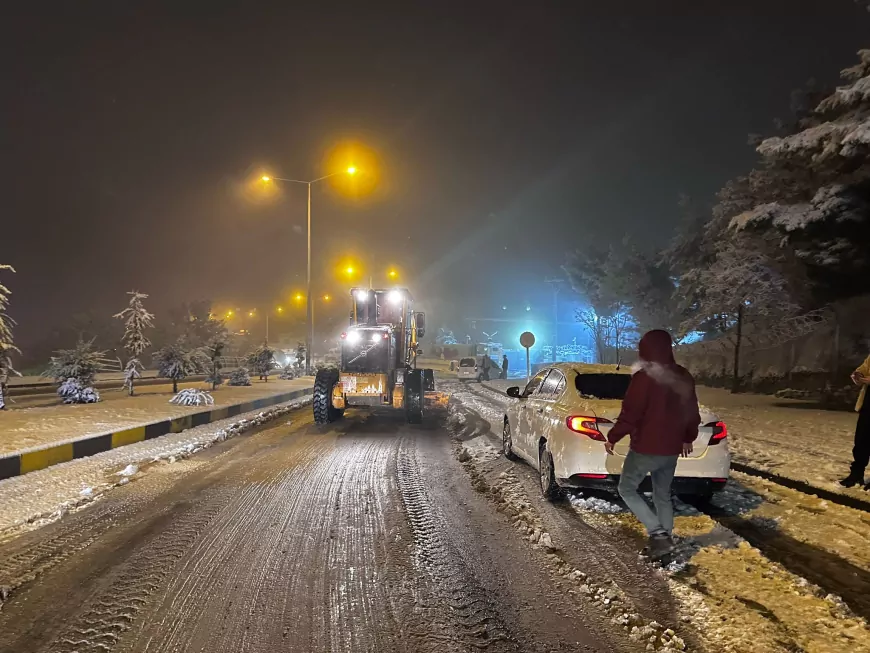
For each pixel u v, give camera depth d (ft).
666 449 18.65
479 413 64.08
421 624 15.17
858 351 70.08
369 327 52.54
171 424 47.44
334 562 19.27
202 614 15.67
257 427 51.96
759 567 18.34
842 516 23.82
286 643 14.23
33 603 16.26
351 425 53.16
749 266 77.05
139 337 77.41
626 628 14.93
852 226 61.57
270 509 25.26
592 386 26.86
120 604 16.21
